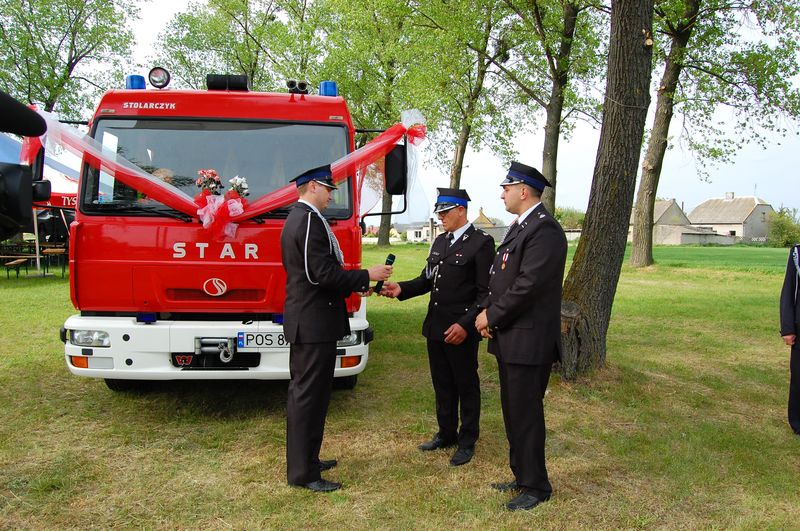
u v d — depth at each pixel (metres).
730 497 3.66
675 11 14.88
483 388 5.90
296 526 3.20
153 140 4.82
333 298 3.74
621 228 5.93
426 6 18.05
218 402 5.35
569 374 5.82
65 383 5.84
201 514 3.31
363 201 5.30
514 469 3.61
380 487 3.70
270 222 4.57
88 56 25.50
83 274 4.48
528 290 3.37
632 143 5.79
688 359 7.37
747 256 30.47
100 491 3.58
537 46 16.97
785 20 14.81
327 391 3.73
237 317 4.67
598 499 3.58
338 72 26.83
